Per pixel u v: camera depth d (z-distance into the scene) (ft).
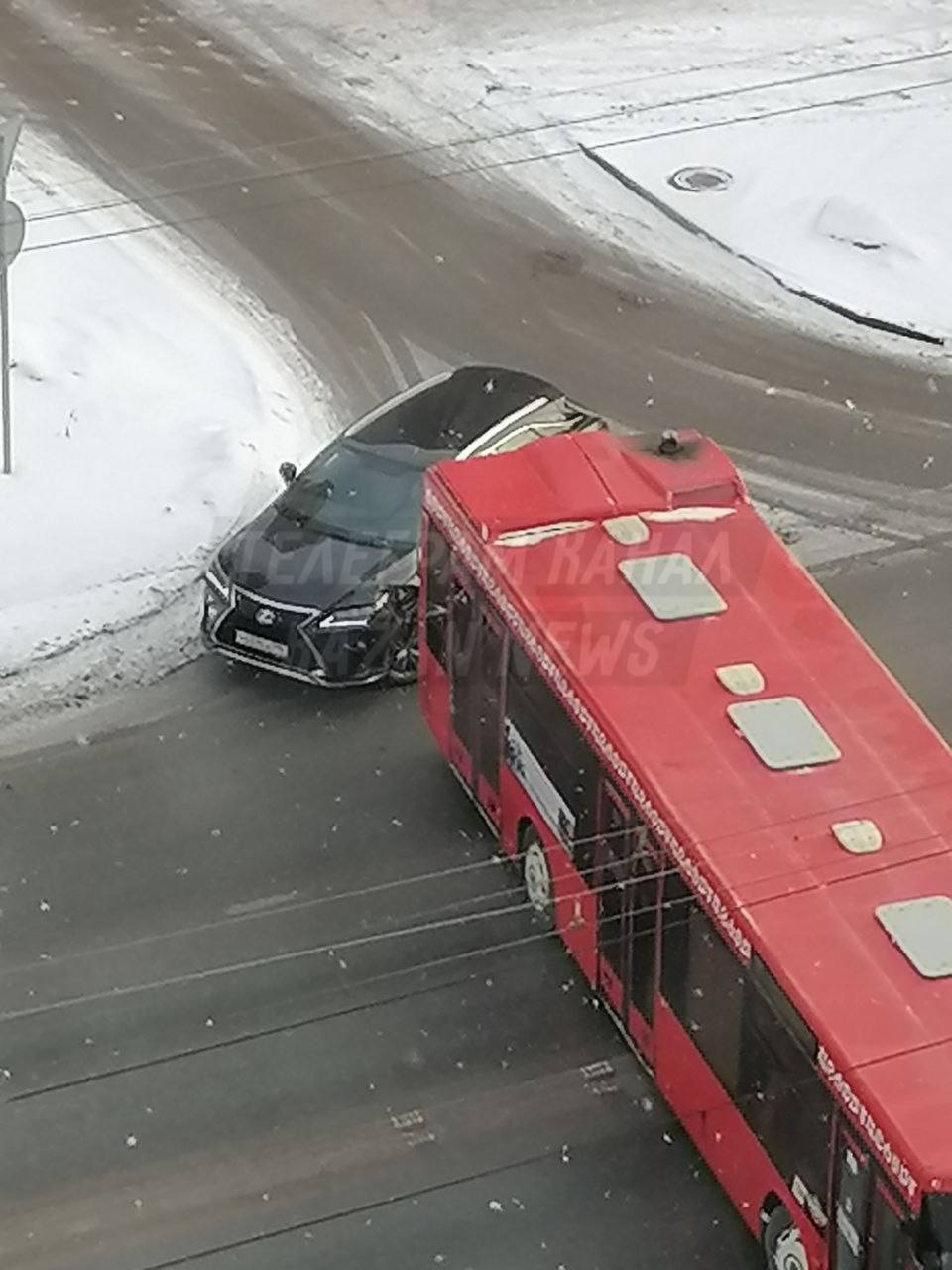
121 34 91.45
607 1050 44.57
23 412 65.10
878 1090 33.78
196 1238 40.19
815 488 64.54
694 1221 40.81
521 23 94.43
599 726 42.01
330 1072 43.93
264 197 79.30
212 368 68.49
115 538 59.93
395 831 50.52
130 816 50.60
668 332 72.49
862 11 96.94
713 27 94.73
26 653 55.62
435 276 75.00
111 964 46.37
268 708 54.54
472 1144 42.34
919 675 56.59
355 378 68.64
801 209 80.23
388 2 95.91
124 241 75.66
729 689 42.32
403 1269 39.63
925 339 72.49
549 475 48.73
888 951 36.35
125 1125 42.55
